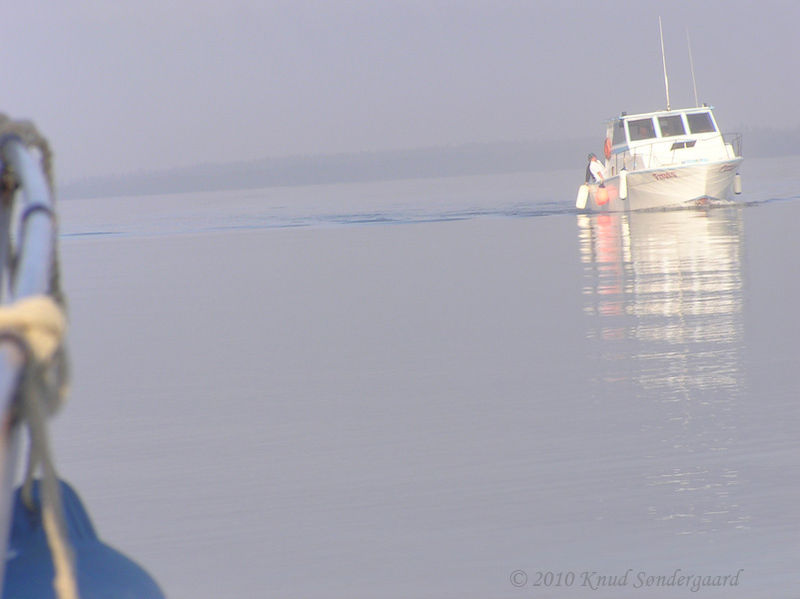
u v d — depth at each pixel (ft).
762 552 34.04
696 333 79.36
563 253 154.30
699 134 221.66
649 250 149.48
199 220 369.09
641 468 44.78
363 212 347.56
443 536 37.52
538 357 73.61
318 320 99.81
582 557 34.76
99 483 47.09
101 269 178.09
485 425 54.60
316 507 41.86
